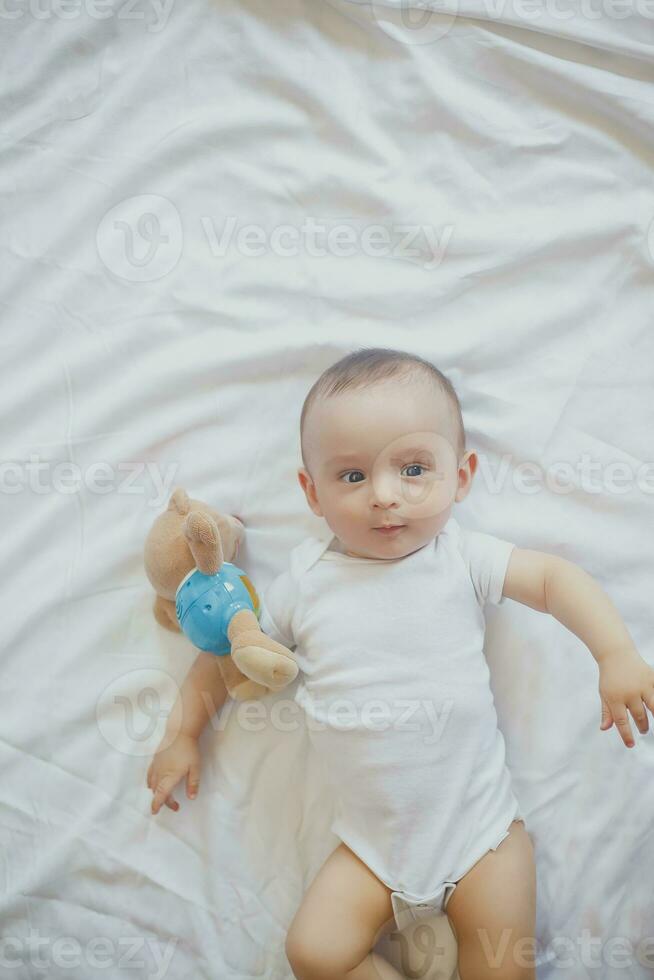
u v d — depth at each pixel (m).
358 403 0.97
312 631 1.00
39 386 1.11
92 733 1.06
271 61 1.15
